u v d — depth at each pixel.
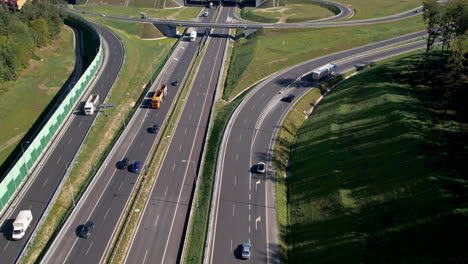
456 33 113.94
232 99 134.75
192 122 118.88
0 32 151.62
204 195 88.25
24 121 123.44
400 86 122.44
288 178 96.94
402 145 90.94
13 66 144.12
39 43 172.88
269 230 79.56
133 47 179.38
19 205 85.12
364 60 156.88
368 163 89.50
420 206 73.50
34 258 73.81
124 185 91.31
